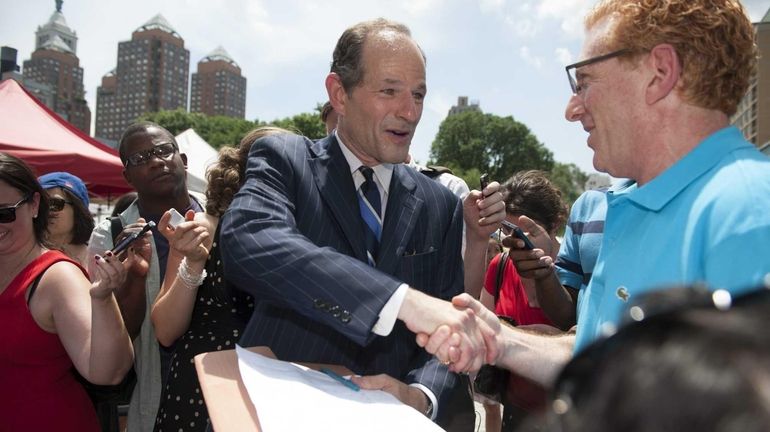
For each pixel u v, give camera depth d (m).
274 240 1.30
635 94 1.11
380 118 1.55
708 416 0.33
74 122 117.19
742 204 0.93
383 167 1.71
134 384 2.60
